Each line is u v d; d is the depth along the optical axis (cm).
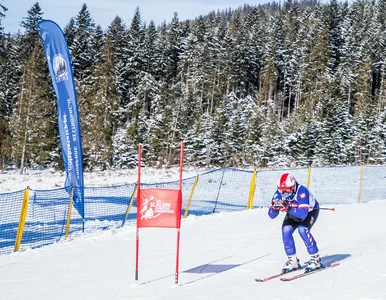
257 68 8106
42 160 4072
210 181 2455
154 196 705
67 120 1388
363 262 746
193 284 696
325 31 6894
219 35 8244
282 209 680
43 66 4278
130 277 766
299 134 4078
